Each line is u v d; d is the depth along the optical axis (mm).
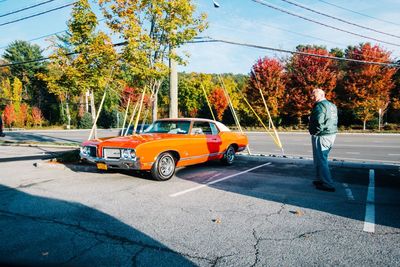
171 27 8836
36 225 3836
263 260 2912
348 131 28422
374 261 2891
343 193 5434
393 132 26438
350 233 3584
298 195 5293
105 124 48938
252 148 14742
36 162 9008
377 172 7422
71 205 4691
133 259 2928
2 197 5168
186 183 6227
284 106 33281
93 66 9195
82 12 8961
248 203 4809
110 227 3768
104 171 7562
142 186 5949
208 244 3273
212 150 7703
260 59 33938
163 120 7840
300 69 32812
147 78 9383
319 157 5543
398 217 4148
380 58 28141
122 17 8859
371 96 28594
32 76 52875
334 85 31156
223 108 42812
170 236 3488
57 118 55781
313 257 2975
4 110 47125
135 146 5859
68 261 2879
